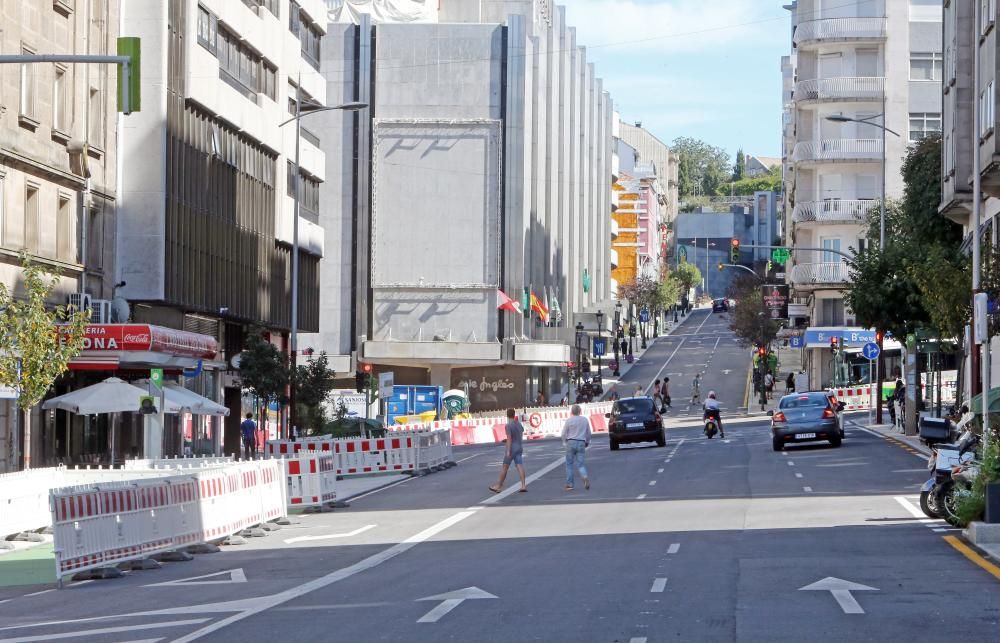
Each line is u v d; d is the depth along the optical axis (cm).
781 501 3023
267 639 1370
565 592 1662
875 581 1697
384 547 2373
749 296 11975
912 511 2684
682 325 18962
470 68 10431
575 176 13088
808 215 9569
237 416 6291
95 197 4769
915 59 9438
